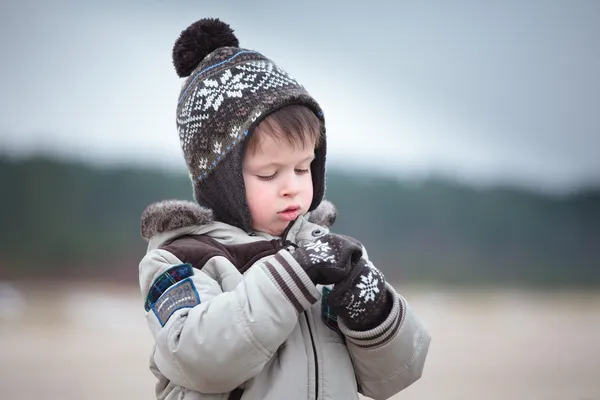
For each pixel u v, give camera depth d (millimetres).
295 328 3480
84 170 32688
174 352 3186
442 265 35281
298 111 3621
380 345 3400
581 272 36375
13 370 13000
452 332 19375
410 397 10805
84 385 11609
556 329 20250
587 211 38219
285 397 3309
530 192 38594
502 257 36469
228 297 3215
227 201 3693
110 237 31500
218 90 3709
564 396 11094
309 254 3256
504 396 11008
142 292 3492
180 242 3559
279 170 3613
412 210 36844
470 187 37969
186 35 4059
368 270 3361
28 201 31719
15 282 27688
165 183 33344
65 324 19406
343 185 36719
